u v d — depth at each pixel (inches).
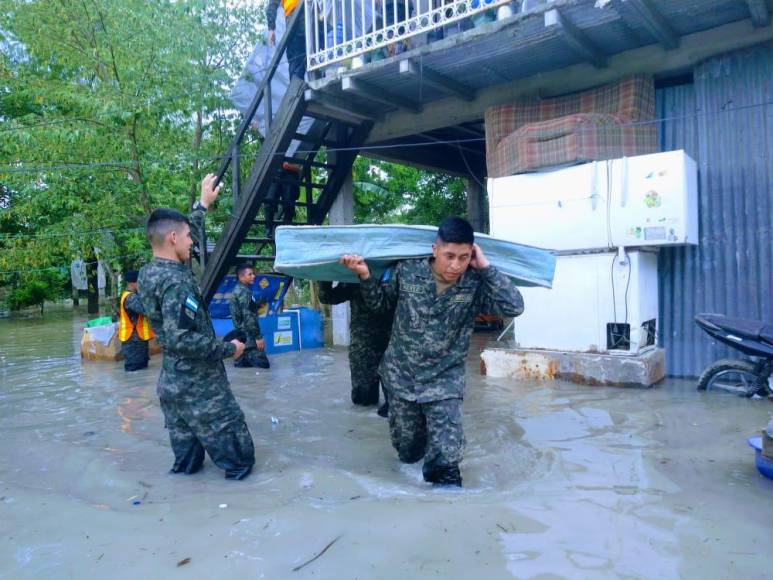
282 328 351.9
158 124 347.9
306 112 310.8
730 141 229.8
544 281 139.5
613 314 227.1
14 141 323.0
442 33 258.1
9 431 187.0
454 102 302.7
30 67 362.3
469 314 125.7
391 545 98.7
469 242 114.0
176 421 139.0
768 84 222.1
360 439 167.9
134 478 138.3
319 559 95.0
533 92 273.3
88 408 216.7
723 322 206.7
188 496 125.6
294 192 350.0
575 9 209.3
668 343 243.0
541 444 155.6
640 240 219.5
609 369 222.8
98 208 367.6
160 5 338.6
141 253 423.2
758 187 224.2
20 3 331.0
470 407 196.7
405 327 127.0
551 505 114.1
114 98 320.5
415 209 594.2
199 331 133.9
